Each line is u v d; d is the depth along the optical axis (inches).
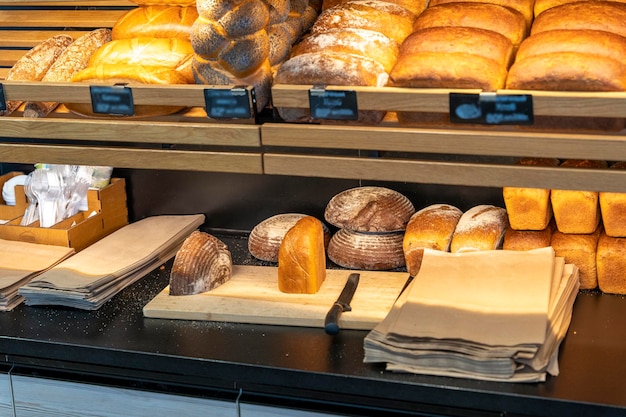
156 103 77.5
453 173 73.2
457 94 70.5
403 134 73.0
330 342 84.6
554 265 87.7
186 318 90.0
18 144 83.5
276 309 88.6
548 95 68.6
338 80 75.1
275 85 75.4
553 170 71.1
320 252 92.7
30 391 89.4
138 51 82.4
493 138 71.0
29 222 107.7
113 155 81.2
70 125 81.1
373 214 97.3
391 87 74.0
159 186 111.6
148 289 97.0
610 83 69.1
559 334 81.2
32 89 80.3
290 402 82.1
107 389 86.7
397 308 83.7
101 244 102.9
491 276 86.0
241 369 81.8
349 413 80.4
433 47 74.7
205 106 76.6
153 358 84.3
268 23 78.0
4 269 97.6
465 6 79.3
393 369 78.7
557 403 74.3
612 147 68.6
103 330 89.0
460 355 77.1
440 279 86.5
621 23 74.3
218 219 111.0
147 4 87.4
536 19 77.8
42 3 98.9
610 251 89.4
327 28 82.1
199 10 75.5
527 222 90.8
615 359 79.8
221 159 78.4
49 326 90.4
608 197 88.0
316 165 76.2
